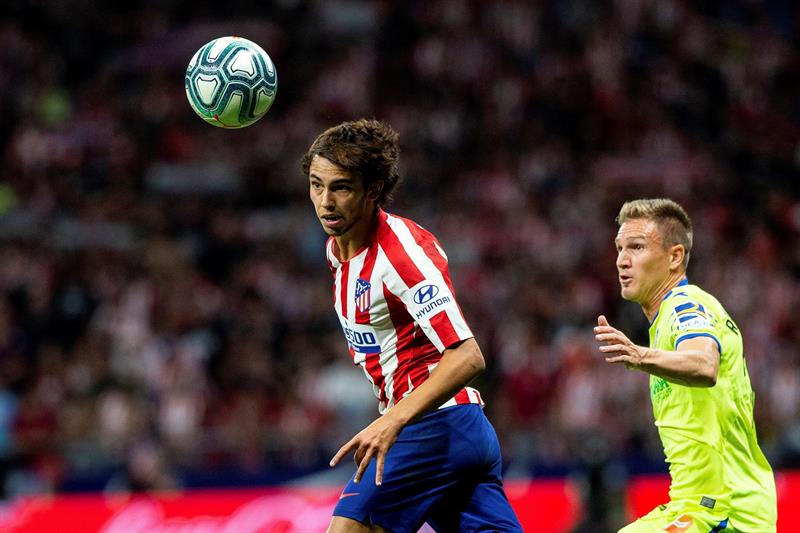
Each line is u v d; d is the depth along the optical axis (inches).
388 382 726.5
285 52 3065.9
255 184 2640.3
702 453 738.2
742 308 2343.8
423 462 725.3
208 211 2485.2
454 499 754.2
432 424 727.7
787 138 3174.2
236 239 2365.9
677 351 679.1
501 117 2970.0
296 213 2549.2
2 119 2723.9
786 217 2780.5
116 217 2447.1
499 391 1952.5
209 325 2053.4
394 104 2977.4
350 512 723.4
